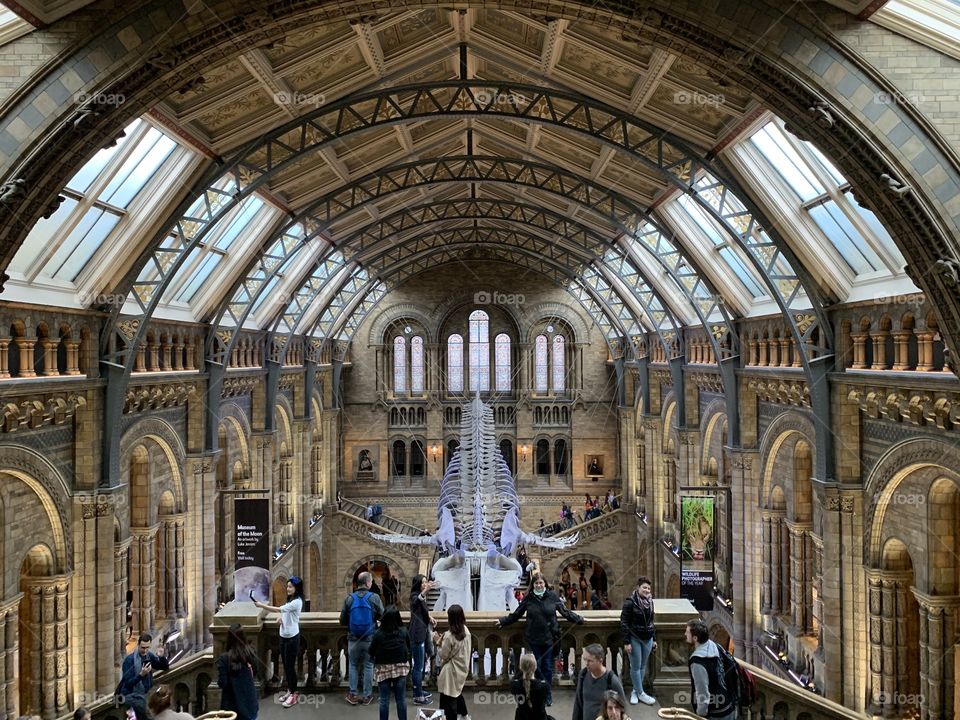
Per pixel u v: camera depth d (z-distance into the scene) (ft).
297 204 85.35
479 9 57.11
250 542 87.86
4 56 38.17
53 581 60.08
